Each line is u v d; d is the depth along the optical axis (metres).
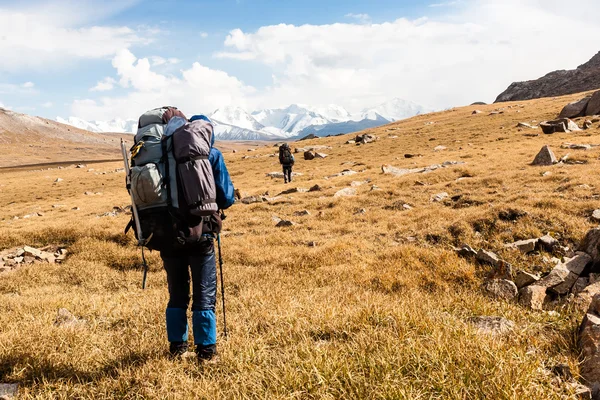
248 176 49.19
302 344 4.02
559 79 191.12
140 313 5.95
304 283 8.67
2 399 3.34
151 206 3.48
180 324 3.97
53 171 101.31
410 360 3.49
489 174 21.38
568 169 18.61
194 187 3.43
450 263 9.15
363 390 3.10
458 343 3.67
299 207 19.38
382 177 27.11
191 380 3.48
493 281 7.75
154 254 12.16
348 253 10.98
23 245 14.35
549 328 5.03
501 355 3.39
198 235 3.57
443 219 13.30
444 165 28.62
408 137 64.25
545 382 3.21
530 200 12.88
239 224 16.77
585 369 3.50
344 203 18.62
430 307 5.76
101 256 12.48
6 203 51.62
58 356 4.20
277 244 13.10
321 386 3.21
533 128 50.09
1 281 10.44
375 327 4.44
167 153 3.54
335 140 84.19
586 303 5.91
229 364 3.77
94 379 3.70
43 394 3.44
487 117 72.12
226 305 6.48
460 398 2.91
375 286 8.38
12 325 5.50
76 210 30.45
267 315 5.41
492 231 11.20
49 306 7.00
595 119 47.22
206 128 3.64
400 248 10.66
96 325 5.51
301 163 56.28
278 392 3.16
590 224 10.49
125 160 3.61
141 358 4.09
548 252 9.53
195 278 3.82
